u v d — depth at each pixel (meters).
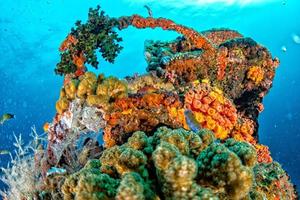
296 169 22.20
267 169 4.17
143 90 5.39
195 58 5.97
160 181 2.20
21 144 4.32
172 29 6.20
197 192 2.04
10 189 4.06
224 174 2.27
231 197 2.28
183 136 2.73
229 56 6.39
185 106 4.58
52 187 3.64
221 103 4.85
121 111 4.17
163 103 4.23
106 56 5.93
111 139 4.07
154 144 2.90
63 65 5.79
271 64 6.82
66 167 4.16
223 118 4.66
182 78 5.84
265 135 38.19
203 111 4.56
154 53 7.05
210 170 2.34
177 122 4.18
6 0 34.34
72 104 4.42
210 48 6.19
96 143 4.49
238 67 6.52
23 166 4.15
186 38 6.70
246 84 6.68
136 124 4.05
